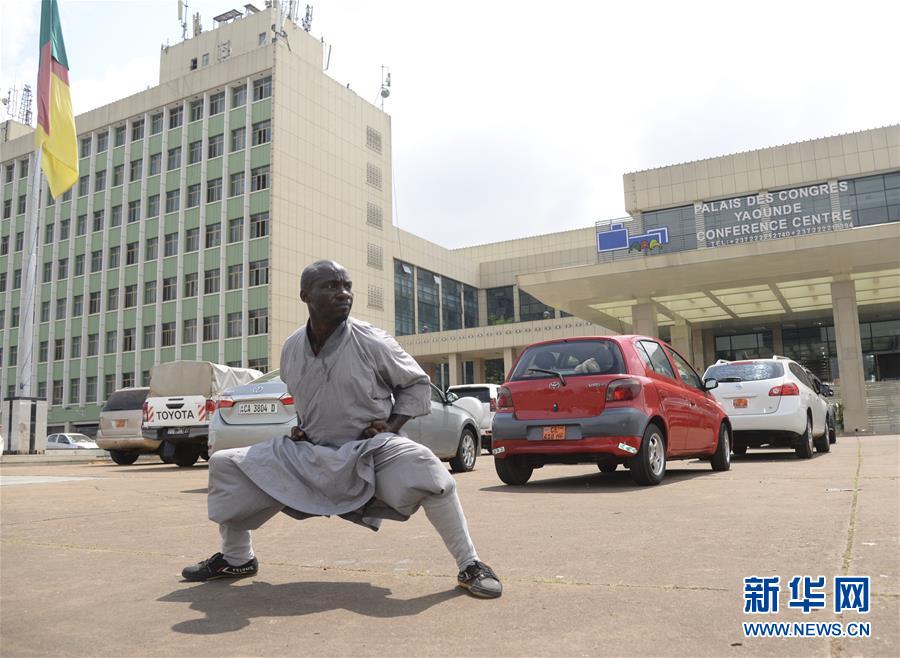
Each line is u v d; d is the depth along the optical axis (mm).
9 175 55531
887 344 39719
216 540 4355
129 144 49188
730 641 2203
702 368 42000
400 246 56188
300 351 3000
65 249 50875
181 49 51031
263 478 2957
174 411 12438
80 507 6141
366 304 49875
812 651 2102
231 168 44844
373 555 3730
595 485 7113
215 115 46094
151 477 10180
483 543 3967
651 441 6809
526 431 6953
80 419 47656
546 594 2820
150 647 2307
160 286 46000
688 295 31953
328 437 2996
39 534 4711
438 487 2803
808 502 5031
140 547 4164
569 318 43625
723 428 8492
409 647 2232
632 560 3377
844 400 27500
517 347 45469
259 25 47938
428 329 58969
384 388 3039
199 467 13055
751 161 37250
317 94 47438
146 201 47688
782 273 27562
